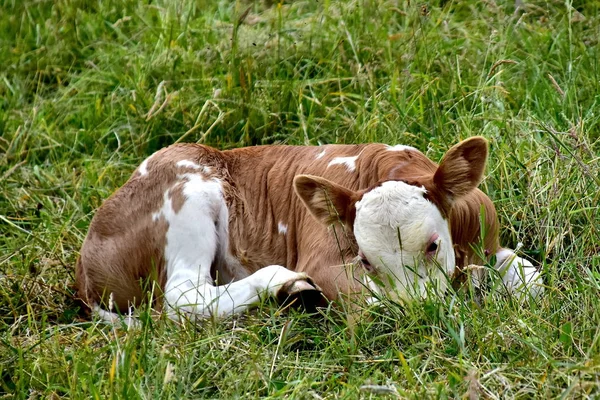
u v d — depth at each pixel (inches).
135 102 545.0
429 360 329.1
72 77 581.9
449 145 465.1
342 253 370.6
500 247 417.1
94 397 323.3
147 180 423.5
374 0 572.4
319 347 360.8
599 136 462.6
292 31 565.0
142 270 422.3
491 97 490.9
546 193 431.2
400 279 352.2
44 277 445.4
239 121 519.5
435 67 531.2
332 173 408.8
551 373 311.1
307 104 526.6
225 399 322.0
